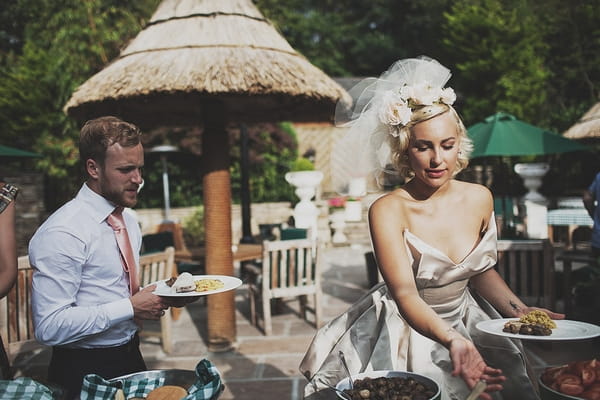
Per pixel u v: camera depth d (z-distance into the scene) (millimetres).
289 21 26875
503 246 4418
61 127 12320
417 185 1802
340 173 2020
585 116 7926
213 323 4711
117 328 1965
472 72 15000
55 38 12211
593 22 14188
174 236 7887
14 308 3420
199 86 3910
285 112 5926
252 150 14648
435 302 1785
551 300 4301
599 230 4840
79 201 1911
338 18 30188
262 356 4508
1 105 11859
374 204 1782
